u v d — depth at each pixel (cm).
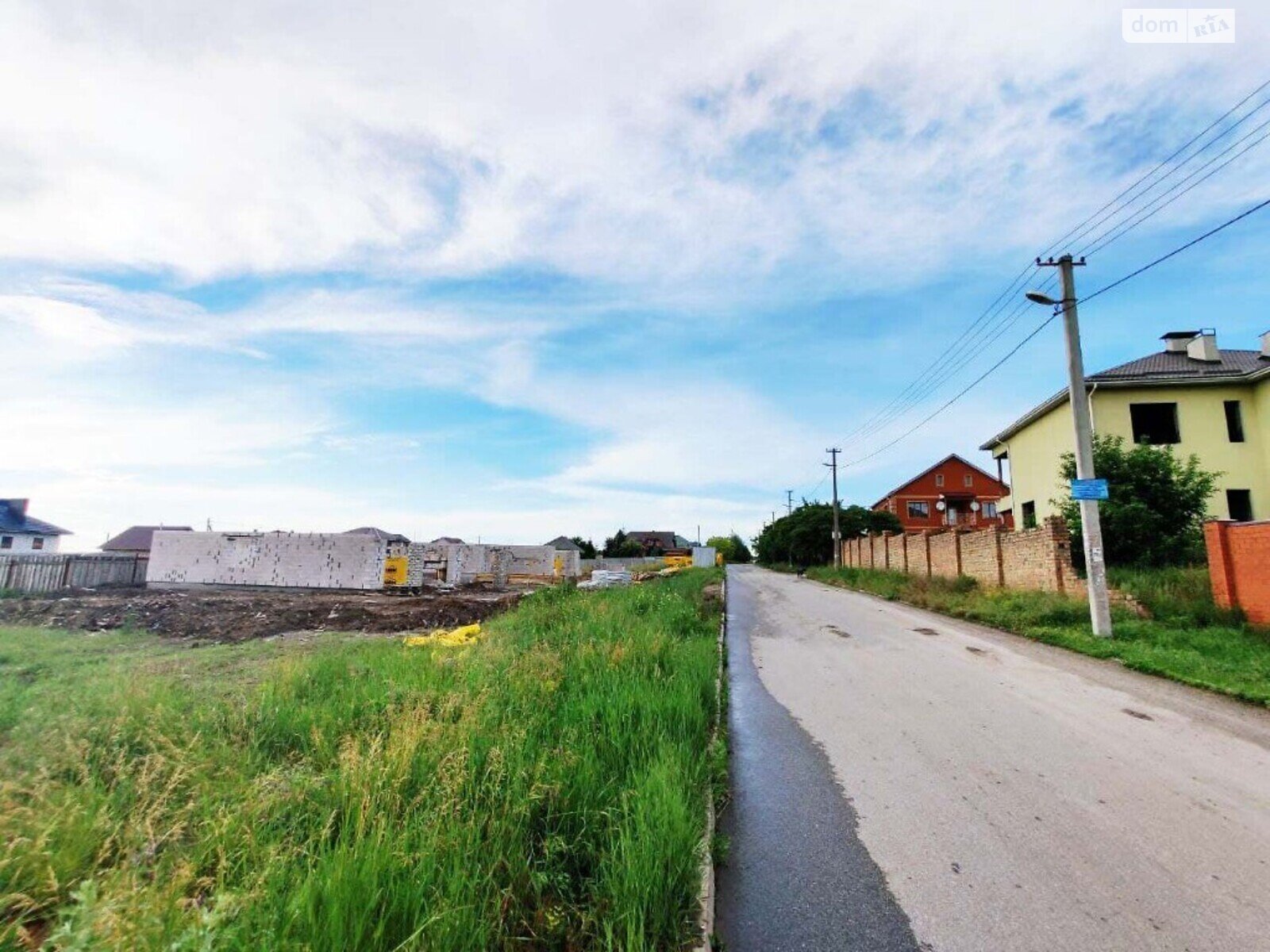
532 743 425
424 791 332
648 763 420
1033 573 1495
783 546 5025
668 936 273
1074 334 1133
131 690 527
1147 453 1502
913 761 533
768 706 716
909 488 5059
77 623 1416
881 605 1770
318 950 214
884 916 311
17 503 4472
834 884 342
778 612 1634
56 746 389
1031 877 346
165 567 2869
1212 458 1880
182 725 445
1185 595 1131
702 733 548
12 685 610
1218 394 1909
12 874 254
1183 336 2136
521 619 1253
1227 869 354
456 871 263
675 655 824
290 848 276
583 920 270
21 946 228
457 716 502
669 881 288
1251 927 299
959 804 445
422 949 228
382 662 734
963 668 905
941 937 294
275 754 446
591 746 431
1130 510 1408
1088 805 440
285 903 233
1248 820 415
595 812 349
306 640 1184
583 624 1073
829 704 720
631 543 8000
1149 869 354
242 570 2809
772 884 343
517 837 313
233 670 810
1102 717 657
